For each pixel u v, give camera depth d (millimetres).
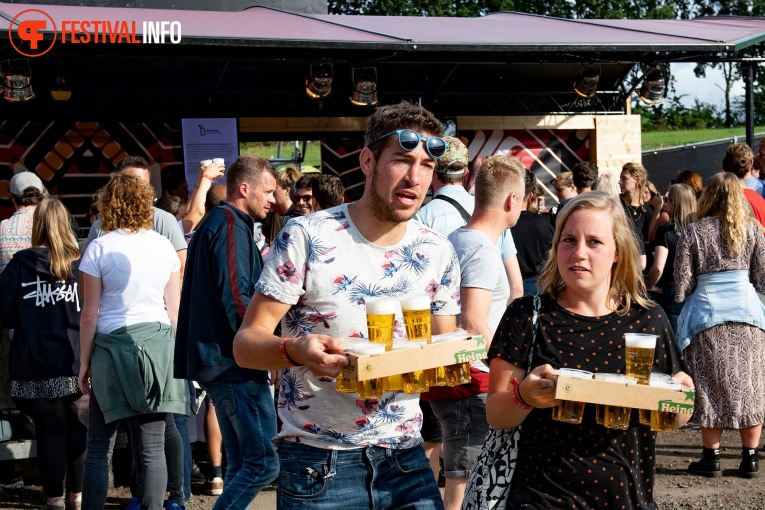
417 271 2799
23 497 5887
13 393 5281
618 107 12234
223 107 10727
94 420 4711
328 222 2736
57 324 5266
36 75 9797
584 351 2762
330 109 11164
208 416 5941
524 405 2605
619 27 11414
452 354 2570
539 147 11945
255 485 4145
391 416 2756
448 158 4664
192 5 11172
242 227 4375
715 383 6023
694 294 6102
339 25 9883
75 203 10305
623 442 2682
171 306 4871
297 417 2742
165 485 4723
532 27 11375
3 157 9977
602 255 2768
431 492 2812
